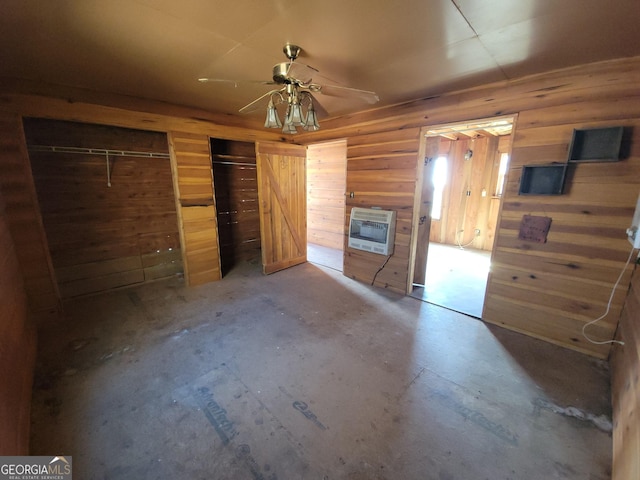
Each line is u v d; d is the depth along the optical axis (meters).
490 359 2.12
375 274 3.59
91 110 2.63
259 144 3.64
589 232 2.05
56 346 2.25
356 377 1.92
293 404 1.69
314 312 2.86
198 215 3.49
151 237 3.68
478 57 1.88
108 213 3.31
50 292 2.63
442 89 2.55
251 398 1.74
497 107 2.37
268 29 1.55
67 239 3.07
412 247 3.19
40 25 1.50
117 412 1.62
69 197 3.03
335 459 1.36
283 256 4.21
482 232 5.54
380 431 1.51
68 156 2.97
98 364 2.04
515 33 1.57
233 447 1.42
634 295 1.79
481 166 5.44
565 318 2.23
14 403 1.38
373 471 1.30
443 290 3.45
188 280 3.52
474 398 1.74
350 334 2.45
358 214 3.54
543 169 2.19
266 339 2.37
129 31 1.57
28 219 2.45
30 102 2.35
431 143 3.18
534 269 2.33
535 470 1.31
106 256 3.35
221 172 4.34
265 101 2.62
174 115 3.13
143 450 1.40
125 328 2.54
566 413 1.62
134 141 3.39
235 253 4.69
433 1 1.29
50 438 1.45
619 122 1.87
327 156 5.51
